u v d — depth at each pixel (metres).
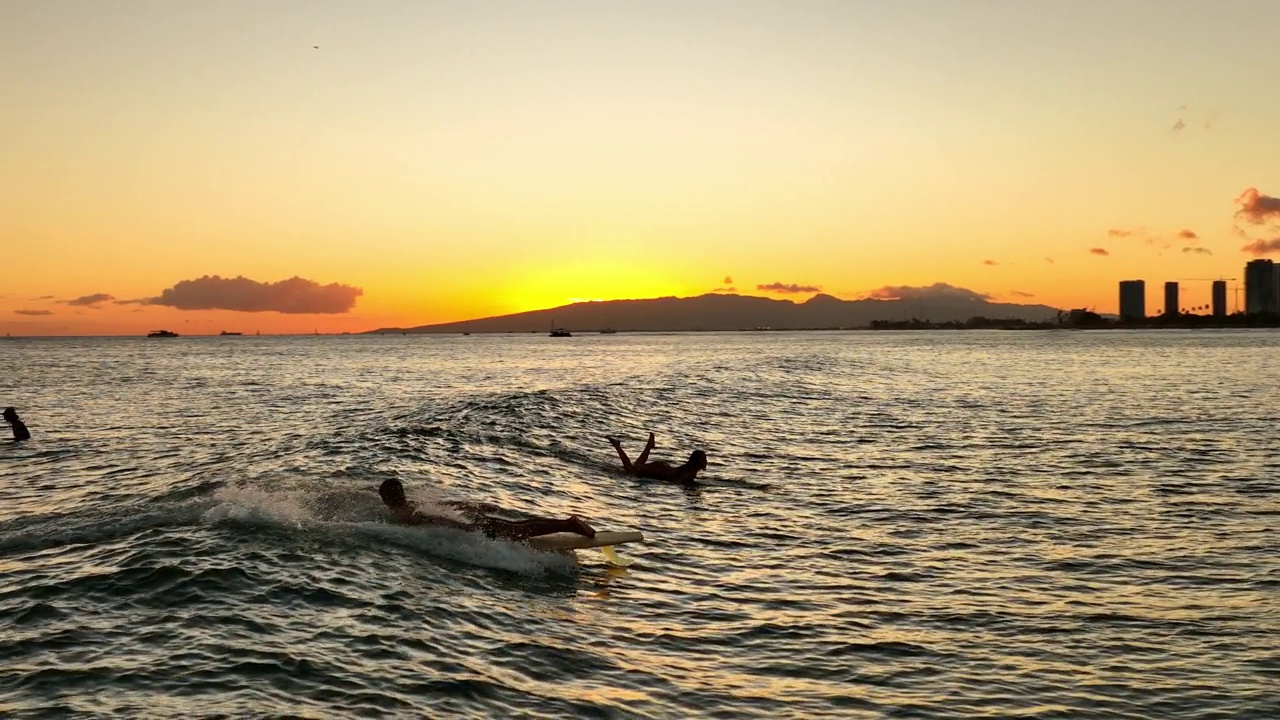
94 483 22.34
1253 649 10.62
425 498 17.08
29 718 7.84
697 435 31.59
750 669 10.00
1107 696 9.31
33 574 12.02
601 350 188.75
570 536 14.45
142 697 8.34
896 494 20.58
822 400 46.81
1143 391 51.72
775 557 14.97
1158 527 17.00
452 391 58.62
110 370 94.19
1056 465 24.58
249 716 8.00
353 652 9.70
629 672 9.77
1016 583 13.41
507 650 10.16
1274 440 29.38
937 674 9.91
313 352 184.50
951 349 150.88
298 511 15.38
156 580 11.62
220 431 34.00
